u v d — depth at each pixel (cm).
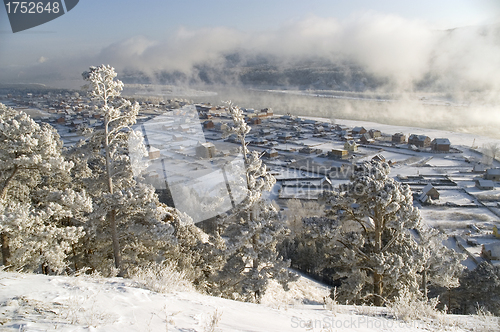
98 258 1648
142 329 434
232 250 1540
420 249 1736
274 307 804
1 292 530
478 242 4578
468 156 9938
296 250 3562
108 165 1430
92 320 433
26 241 1216
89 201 1331
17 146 1234
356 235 1739
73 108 18025
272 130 14925
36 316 435
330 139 13038
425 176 7956
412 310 831
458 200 6359
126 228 1550
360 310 887
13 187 1373
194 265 1803
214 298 756
